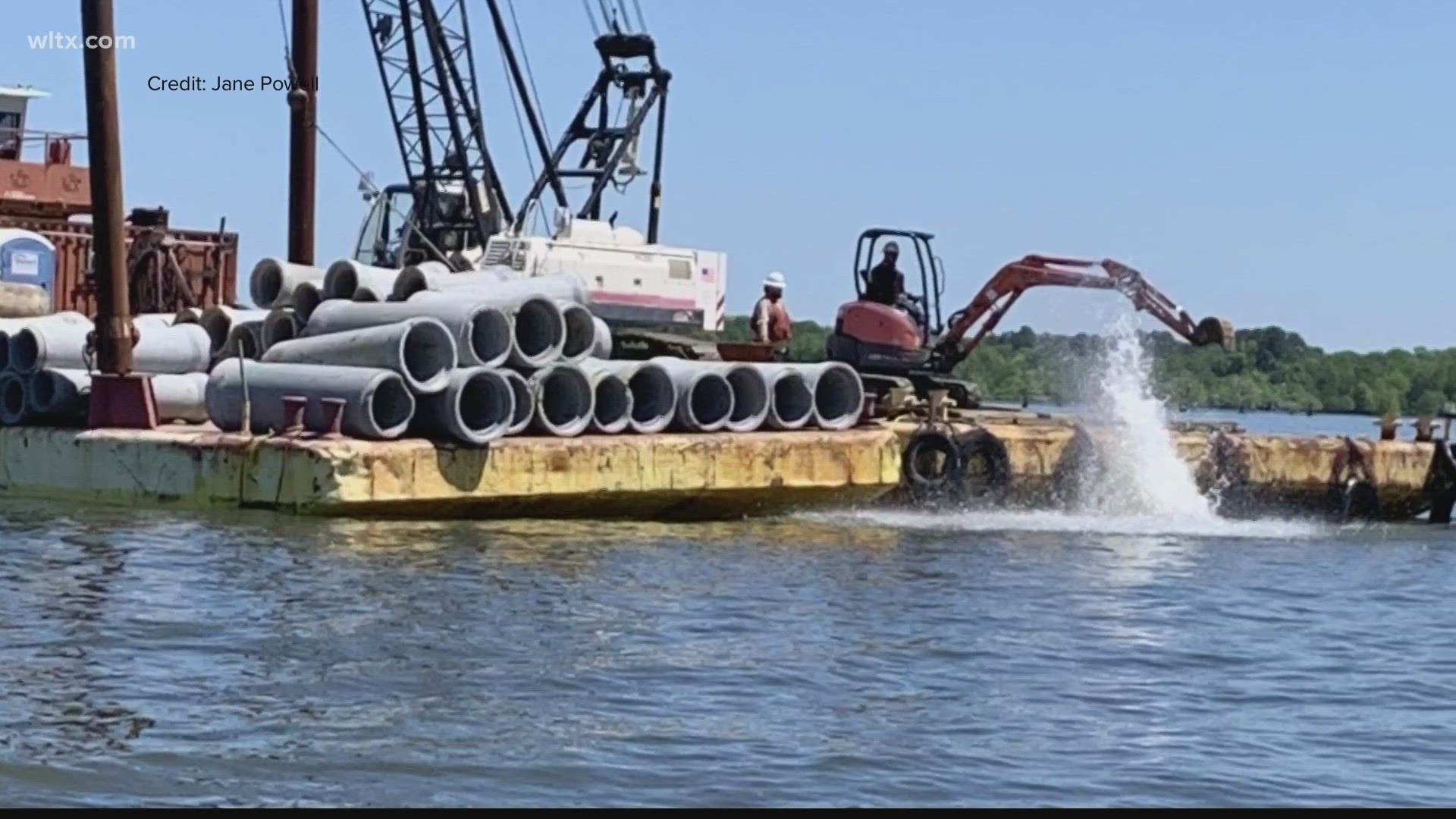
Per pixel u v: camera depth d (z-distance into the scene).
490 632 18.53
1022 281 36.97
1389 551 31.61
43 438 28.81
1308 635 21.19
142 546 23.33
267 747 13.87
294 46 36.50
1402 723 16.36
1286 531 34.84
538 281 30.34
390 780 13.20
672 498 29.42
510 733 14.57
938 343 37.28
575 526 27.94
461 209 44.16
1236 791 13.83
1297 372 95.06
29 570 21.23
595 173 45.66
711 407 30.84
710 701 15.94
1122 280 36.66
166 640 17.52
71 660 16.48
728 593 21.92
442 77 44.69
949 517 32.66
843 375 32.16
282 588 20.59
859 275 37.44
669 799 13.02
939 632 19.86
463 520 27.44
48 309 35.81
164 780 12.94
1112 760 14.59
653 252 39.81
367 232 42.47
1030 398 47.31
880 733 15.09
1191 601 23.48
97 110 28.25
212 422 28.38
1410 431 80.06
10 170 42.28
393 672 16.52
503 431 27.28
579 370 28.52
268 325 30.91
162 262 41.53
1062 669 18.19
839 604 21.53
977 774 13.98
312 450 25.88
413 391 26.67
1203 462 36.34
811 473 30.88
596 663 17.31
